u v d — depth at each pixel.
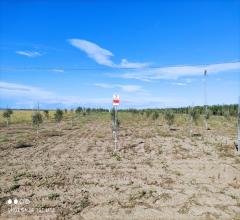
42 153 18.94
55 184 11.35
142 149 20.75
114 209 8.81
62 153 18.97
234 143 23.86
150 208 8.92
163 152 19.31
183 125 45.47
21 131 34.72
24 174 12.90
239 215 8.46
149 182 11.73
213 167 14.48
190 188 10.98
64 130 37.12
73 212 8.54
